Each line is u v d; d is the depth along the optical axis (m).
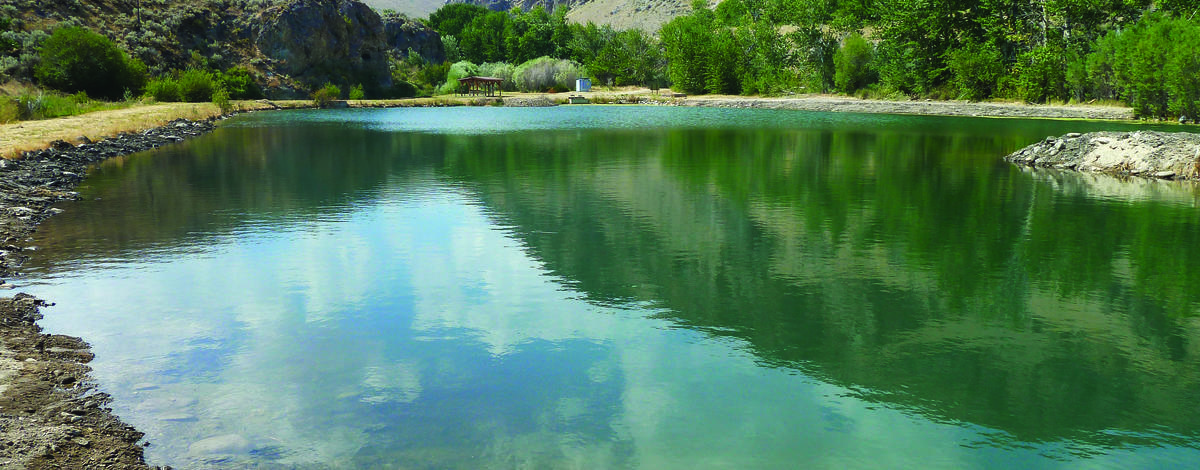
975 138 33.81
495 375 6.68
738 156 25.75
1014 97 58.41
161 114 41.72
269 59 75.62
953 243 12.22
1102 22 56.38
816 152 27.25
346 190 17.59
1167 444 5.52
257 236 12.41
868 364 7.04
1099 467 5.17
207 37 74.25
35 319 7.89
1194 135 21.88
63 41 55.16
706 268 10.62
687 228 13.31
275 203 15.66
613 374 6.73
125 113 41.69
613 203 15.93
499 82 84.81
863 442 5.47
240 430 5.42
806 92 81.31
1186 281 9.95
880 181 19.47
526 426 5.65
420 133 36.50
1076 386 6.56
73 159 21.48
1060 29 58.28
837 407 6.09
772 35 86.69
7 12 60.53
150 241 11.88
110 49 56.91
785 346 7.52
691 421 5.79
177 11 74.69
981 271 10.48
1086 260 11.10
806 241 12.32
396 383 6.44
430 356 7.13
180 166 21.92
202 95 62.09
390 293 9.26
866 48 74.00
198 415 5.65
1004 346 7.55
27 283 9.34
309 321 8.13
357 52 83.19
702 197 16.73
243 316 8.24
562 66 99.62
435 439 5.39
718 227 13.43
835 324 8.21
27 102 35.56
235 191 17.25
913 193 17.45
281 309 8.53
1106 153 21.88
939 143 31.14
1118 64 46.16
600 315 8.49
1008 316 8.51
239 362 6.85
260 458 5.00
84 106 44.38
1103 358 7.23
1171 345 7.57
